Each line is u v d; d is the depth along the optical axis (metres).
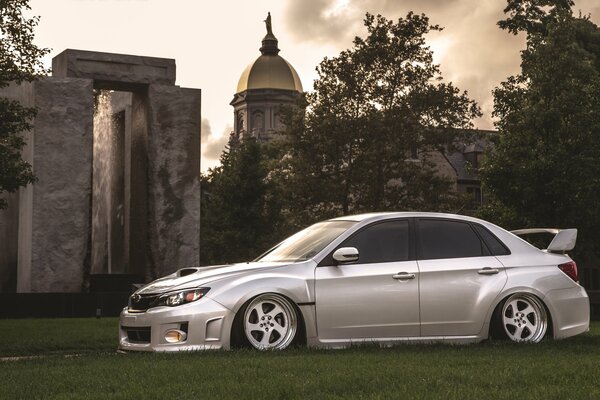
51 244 28.14
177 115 30.44
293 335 8.59
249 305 8.46
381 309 8.87
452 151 40.97
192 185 30.45
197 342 8.31
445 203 40.38
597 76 27.91
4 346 11.89
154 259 29.70
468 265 9.27
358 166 39.00
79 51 29.44
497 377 6.25
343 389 5.80
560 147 26.28
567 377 6.26
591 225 26.84
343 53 39.84
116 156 33.53
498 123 28.44
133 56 30.08
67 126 28.59
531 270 9.54
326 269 8.80
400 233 9.21
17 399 5.70
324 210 40.19
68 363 7.84
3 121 17.80
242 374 6.49
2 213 31.84
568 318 9.64
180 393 5.67
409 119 39.44
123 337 8.87
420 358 7.60
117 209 33.38
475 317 9.21
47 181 28.27
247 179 54.28
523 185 26.48
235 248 55.38
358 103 39.78
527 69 28.42
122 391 5.87
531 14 37.72
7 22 18.00
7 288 31.80
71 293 26.36
